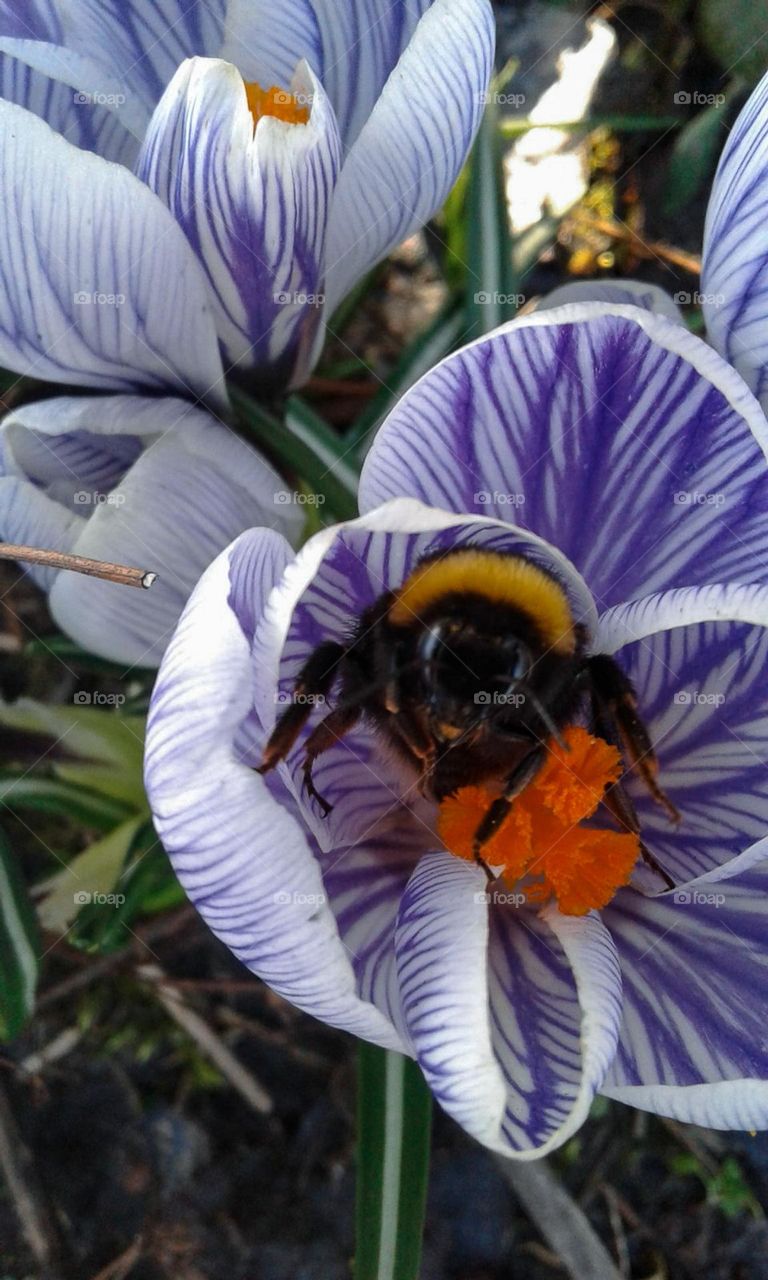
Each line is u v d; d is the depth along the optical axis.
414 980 0.05
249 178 0.06
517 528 0.05
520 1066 0.05
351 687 0.05
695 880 0.05
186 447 0.06
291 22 0.06
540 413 0.05
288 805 0.05
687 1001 0.06
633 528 0.06
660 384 0.05
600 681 0.05
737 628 0.06
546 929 0.06
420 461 0.05
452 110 0.06
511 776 0.05
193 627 0.05
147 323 0.06
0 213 0.06
